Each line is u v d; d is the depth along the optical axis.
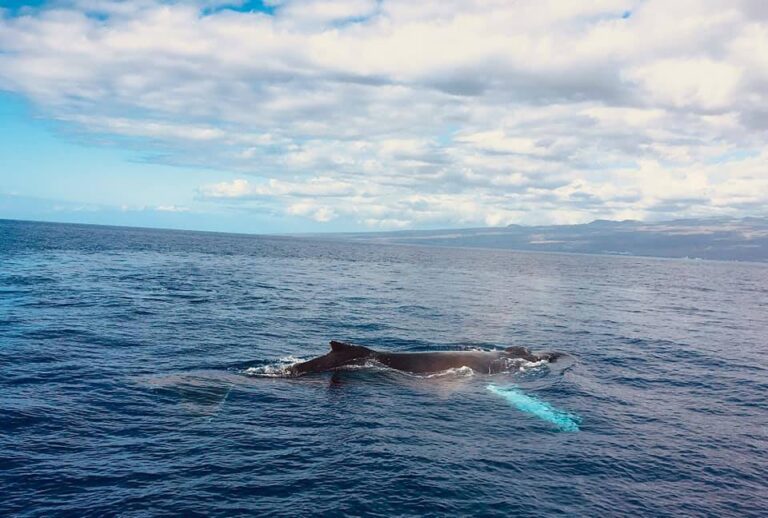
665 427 14.27
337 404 14.92
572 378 18.98
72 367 17.09
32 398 13.98
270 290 43.84
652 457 12.16
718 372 21.36
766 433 14.17
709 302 56.31
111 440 11.74
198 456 11.16
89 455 10.95
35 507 8.93
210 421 13.15
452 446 12.31
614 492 10.40
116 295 34.22
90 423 12.60
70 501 9.18
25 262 54.12
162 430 12.45
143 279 45.62
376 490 10.05
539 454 12.05
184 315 28.50
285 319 29.45
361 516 9.16
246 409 14.13
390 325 29.48
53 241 100.75
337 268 81.69
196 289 40.75
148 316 27.42
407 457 11.57
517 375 19.11
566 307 43.56
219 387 15.81
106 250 85.62
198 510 9.12
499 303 44.09
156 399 14.51
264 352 20.94
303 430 12.88
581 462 11.70
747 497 10.41
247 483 10.12
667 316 41.06
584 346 25.98
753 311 48.94
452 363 19.39
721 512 9.79
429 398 15.92
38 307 27.97
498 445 12.50
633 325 34.62
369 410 14.56
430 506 9.55
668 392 17.92
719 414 15.70
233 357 19.78
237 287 44.41
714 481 11.06
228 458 11.13
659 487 10.70
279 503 9.47
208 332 24.33
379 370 18.47
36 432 11.88
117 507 9.06
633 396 17.19
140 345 20.84
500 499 9.91
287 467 10.86
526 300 47.75
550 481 10.74
